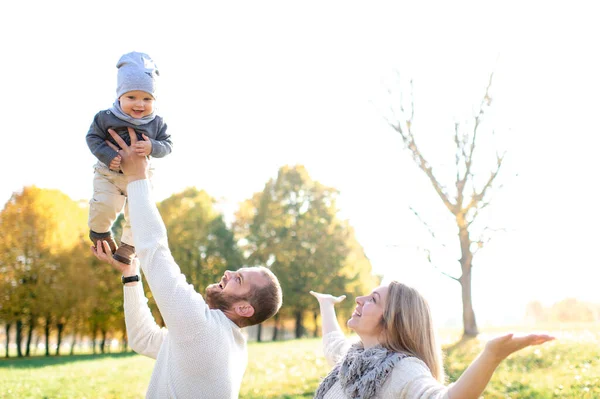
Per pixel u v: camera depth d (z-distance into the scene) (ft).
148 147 12.29
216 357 11.82
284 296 122.42
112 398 39.70
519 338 9.17
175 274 11.75
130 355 89.92
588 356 37.55
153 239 11.75
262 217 127.34
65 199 119.96
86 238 122.42
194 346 11.63
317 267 122.21
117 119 12.60
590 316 130.93
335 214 125.59
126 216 13.84
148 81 12.62
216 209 135.95
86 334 136.05
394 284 12.19
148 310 14.46
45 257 116.57
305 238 123.75
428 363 11.73
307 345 70.23
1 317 115.85
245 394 35.83
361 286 124.47
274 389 36.91
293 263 122.93
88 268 119.55
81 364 70.33
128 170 12.21
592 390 28.73
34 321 123.34
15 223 115.65
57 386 46.65
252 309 12.99
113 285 123.34
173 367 11.96
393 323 11.78
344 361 11.88
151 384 12.44
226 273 13.58
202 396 11.78
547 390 29.43
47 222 116.67
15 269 114.93
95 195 13.39
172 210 130.00
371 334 12.22
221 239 128.26
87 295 118.52
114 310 125.59
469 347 49.44
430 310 12.02
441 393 9.96
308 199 126.52
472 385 9.45
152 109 12.82
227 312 13.00
